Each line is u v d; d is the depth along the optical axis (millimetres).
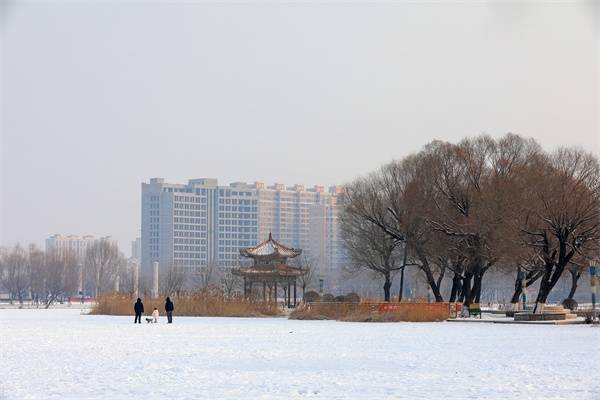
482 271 167875
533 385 55781
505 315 167750
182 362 72875
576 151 167125
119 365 70250
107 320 167125
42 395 51438
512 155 171625
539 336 106375
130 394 51812
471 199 167000
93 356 79125
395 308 161125
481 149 173875
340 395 51312
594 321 139500
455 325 138750
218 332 119312
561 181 152500
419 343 94562
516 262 157125
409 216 175875
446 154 173750
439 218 170250
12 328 134000
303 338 104688
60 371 65312
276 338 104812
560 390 53344
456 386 55594
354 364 70625
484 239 160500
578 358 74812
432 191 173750
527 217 151250
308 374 63031
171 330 125188
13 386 55875
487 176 168750
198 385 56312
